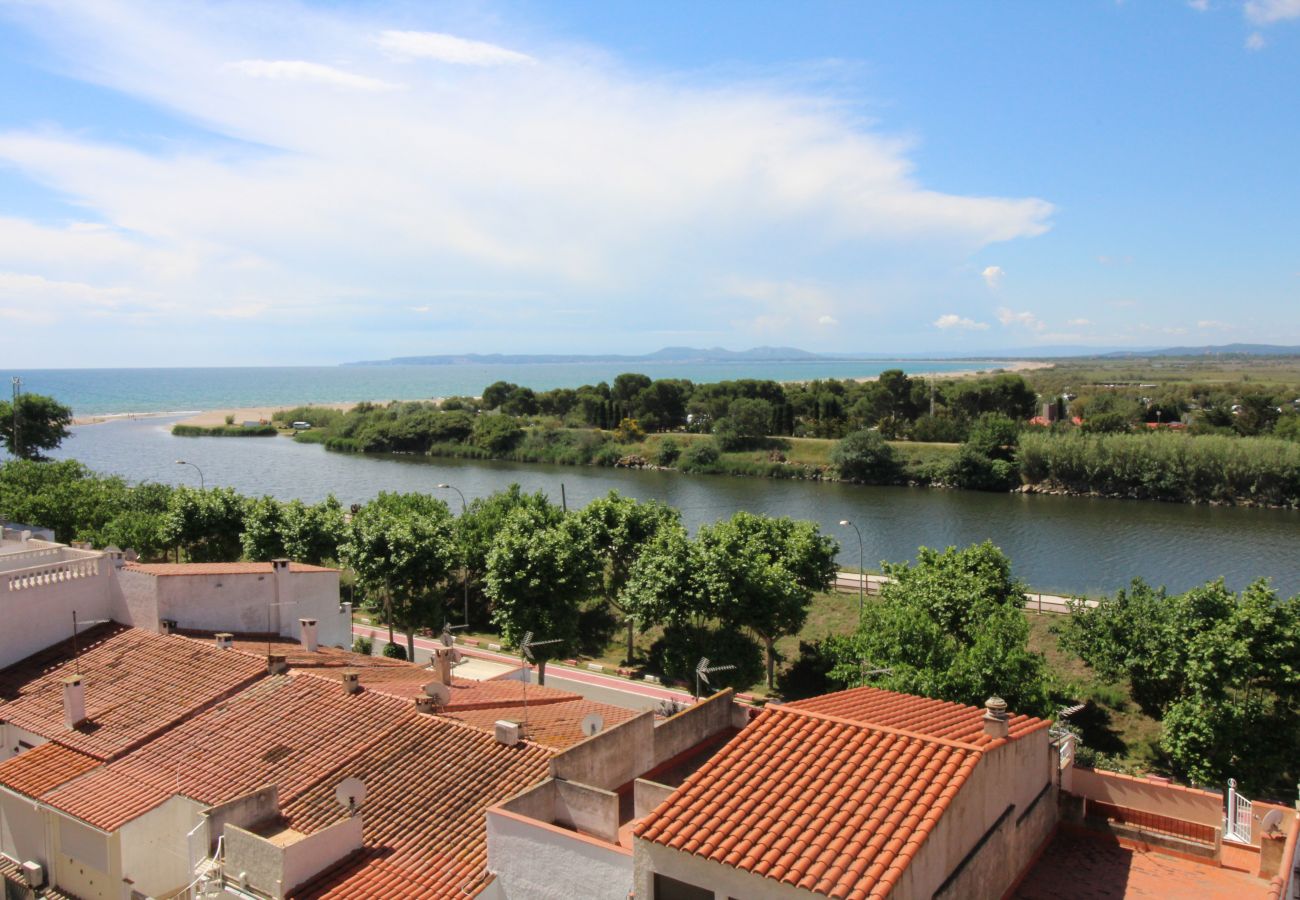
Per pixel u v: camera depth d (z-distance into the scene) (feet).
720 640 189.26
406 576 204.74
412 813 77.92
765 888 46.83
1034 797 65.16
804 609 208.44
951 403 636.89
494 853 63.57
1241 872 62.39
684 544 197.36
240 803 75.51
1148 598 167.63
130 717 102.22
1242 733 137.39
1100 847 66.44
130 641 120.78
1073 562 305.73
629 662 220.23
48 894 88.74
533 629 188.65
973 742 57.62
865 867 45.75
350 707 97.40
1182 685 154.51
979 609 163.94
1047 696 143.74
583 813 65.41
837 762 55.83
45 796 88.84
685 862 49.93
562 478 530.68
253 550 234.99
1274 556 311.68
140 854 84.74
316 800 80.69
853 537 350.84
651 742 75.97
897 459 506.48
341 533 233.55
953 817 51.34
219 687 106.22
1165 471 435.94
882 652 153.38
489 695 114.32
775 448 577.02
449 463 606.96
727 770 56.59
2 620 117.50
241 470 556.51
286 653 123.85
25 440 435.53
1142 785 69.46
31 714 105.60
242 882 70.13
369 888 68.49
